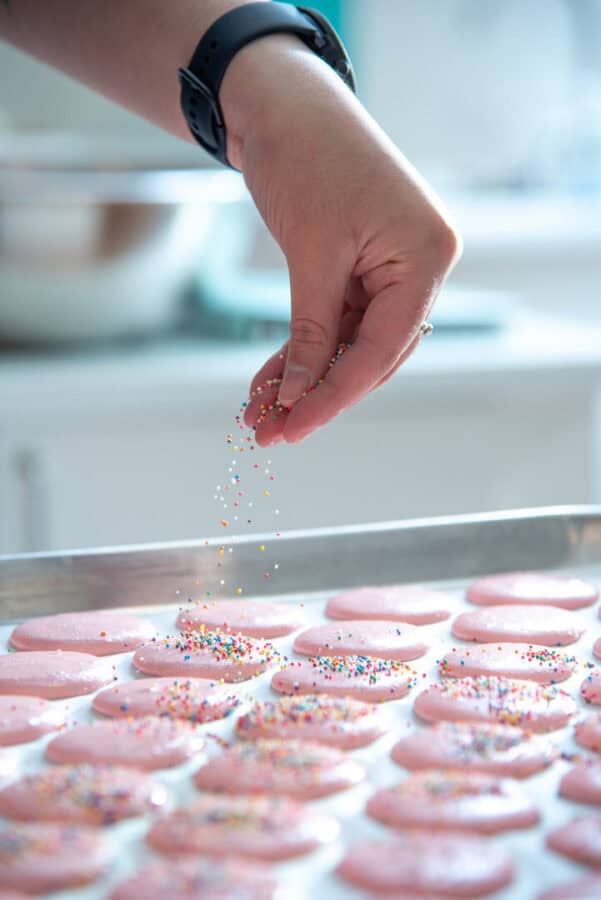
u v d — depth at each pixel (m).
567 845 0.51
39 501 0.95
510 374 0.99
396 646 0.64
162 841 0.51
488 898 0.49
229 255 1.11
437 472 1.05
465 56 1.38
